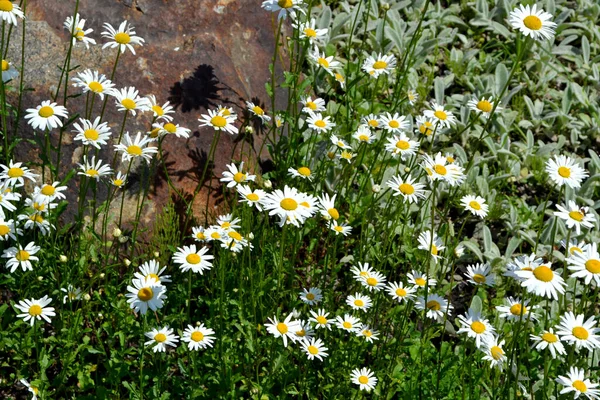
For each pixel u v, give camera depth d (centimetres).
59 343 85
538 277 74
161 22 107
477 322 81
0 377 87
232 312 88
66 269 86
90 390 86
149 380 85
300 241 96
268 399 82
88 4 105
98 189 96
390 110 112
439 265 102
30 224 85
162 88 103
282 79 113
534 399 87
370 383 83
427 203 101
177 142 101
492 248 105
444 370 88
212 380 85
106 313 88
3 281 85
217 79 106
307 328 83
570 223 81
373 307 89
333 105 113
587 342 78
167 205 98
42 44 100
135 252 96
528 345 90
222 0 111
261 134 107
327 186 107
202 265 83
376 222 103
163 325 84
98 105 99
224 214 102
